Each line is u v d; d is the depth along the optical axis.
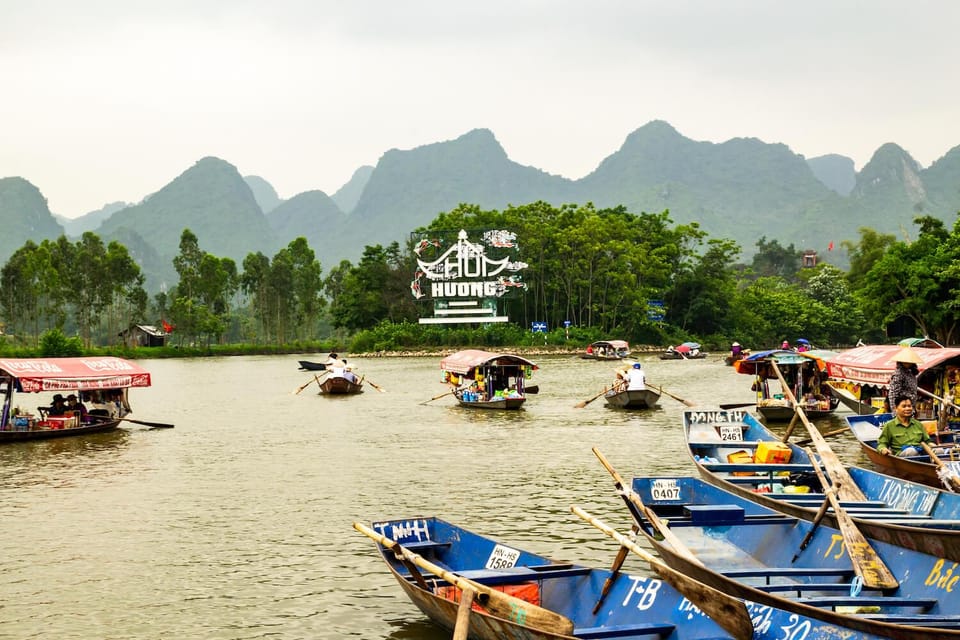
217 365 85.94
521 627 8.56
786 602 8.84
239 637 10.93
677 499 14.22
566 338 96.88
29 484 21.11
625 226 106.88
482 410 36.94
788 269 183.25
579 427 30.55
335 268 149.88
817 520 11.84
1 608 12.09
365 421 33.62
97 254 120.44
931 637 7.61
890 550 10.90
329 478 21.33
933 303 57.16
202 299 129.50
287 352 121.38
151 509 18.17
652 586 9.65
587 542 14.91
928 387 26.77
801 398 32.03
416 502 18.31
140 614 11.78
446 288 95.00
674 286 110.19
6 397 29.05
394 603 12.09
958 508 12.52
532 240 99.75
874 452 18.25
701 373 61.22
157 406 41.44
